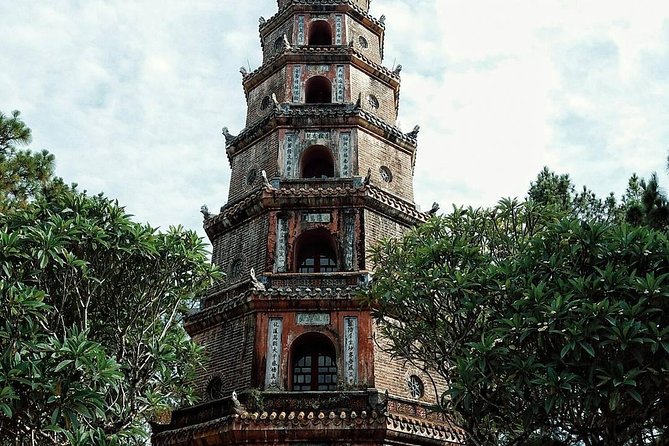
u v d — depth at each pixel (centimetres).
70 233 1712
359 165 2662
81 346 1514
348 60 2967
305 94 2917
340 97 2878
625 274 1565
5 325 1555
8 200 2475
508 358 1576
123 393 1750
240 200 2706
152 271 1892
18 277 1658
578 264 1672
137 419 1962
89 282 1769
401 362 2292
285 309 2311
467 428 1739
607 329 1452
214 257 2673
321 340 2350
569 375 1477
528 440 1753
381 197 2553
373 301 2125
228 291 2480
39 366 1483
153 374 1888
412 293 1819
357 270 2405
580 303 1537
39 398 1479
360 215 2500
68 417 1474
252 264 2498
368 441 2009
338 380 2197
